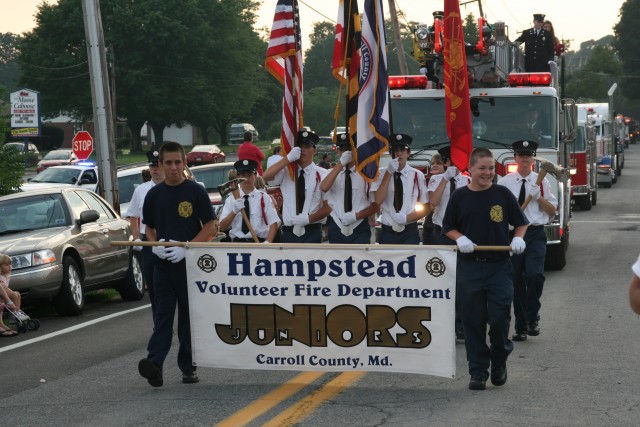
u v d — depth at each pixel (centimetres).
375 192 1023
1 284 1257
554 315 1227
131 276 1605
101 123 2041
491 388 828
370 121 998
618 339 1055
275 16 1067
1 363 1031
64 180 3088
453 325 811
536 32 1950
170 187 866
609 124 4488
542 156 1581
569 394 799
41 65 8081
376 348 825
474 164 828
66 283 1389
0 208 1469
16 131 3162
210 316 848
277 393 813
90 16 2020
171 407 772
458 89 981
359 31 1016
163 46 8094
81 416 755
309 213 1050
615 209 3203
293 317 835
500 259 827
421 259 811
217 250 839
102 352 1071
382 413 741
